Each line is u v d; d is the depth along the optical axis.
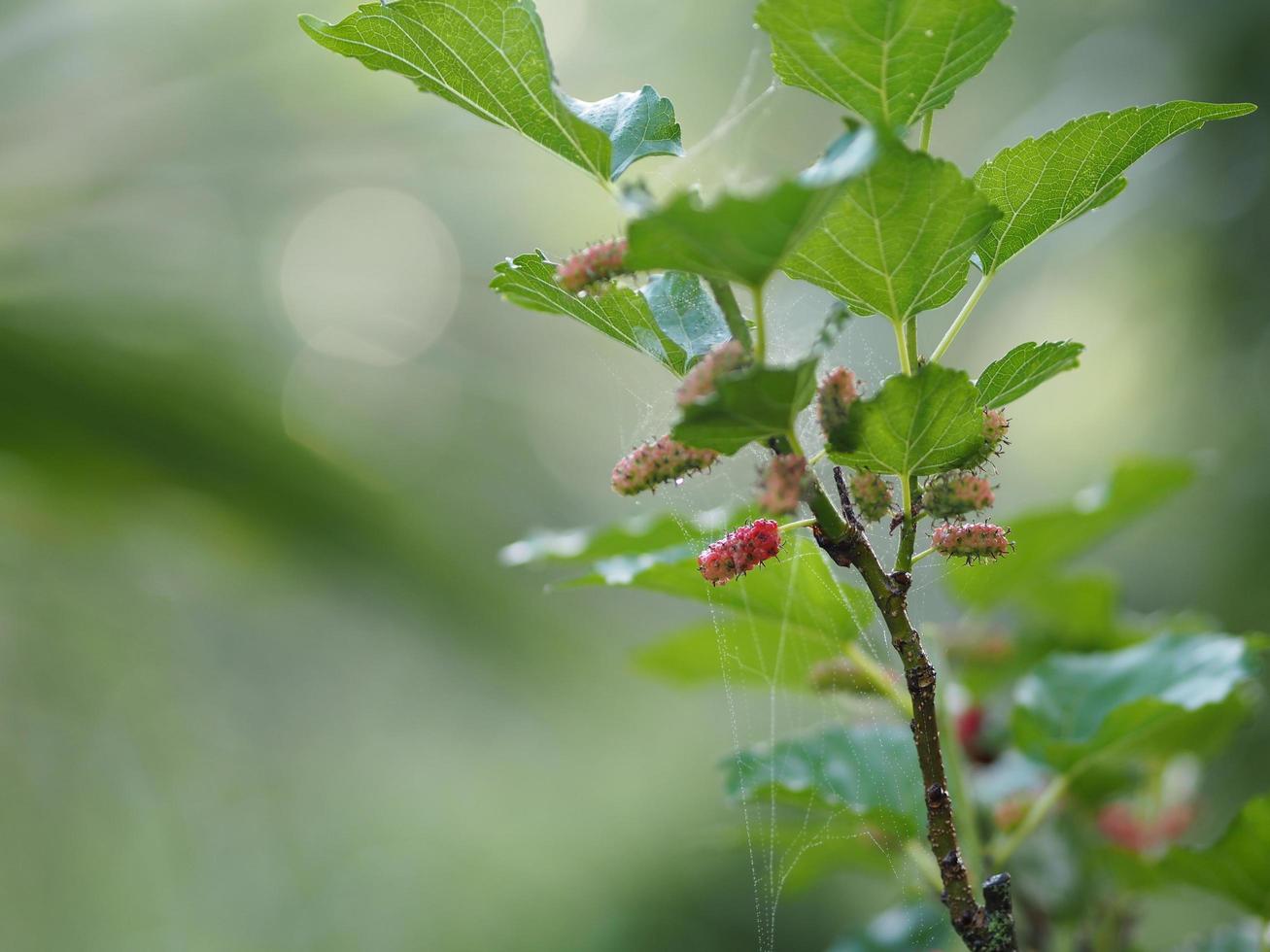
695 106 2.80
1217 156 1.99
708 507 1.41
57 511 1.43
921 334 2.47
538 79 0.86
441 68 0.86
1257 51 1.93
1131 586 2.03
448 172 2.63
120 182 1.56
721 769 1.02
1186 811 1.08
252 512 1.43
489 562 1.62
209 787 2.23
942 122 2.93
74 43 1.61
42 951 1.94
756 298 0.80
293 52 1.75
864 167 0.77
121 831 2.00
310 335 1.79
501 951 2.80
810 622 1.03
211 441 1.38
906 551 0.85
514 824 2.97
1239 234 1.97
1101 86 2.15
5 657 1.60
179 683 1.99
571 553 1.11
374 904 2.79
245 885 2.44
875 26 0.82
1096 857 1.07
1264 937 1.00
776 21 0.83
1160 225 2.03
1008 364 0.86
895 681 1.04
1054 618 1.16
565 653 1.70
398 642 1.83
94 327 1.37
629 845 2.85
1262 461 1.93
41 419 1.30
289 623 2.33
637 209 0.80
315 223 2.15
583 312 0.88
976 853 1.00
